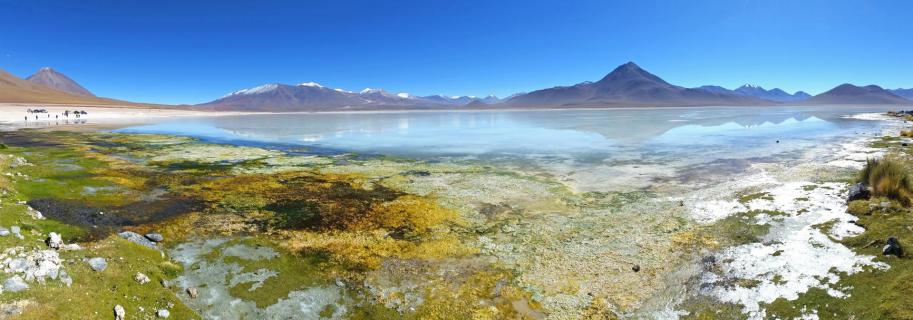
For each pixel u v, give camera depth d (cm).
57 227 1341
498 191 2011
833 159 2634
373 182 2238
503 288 1092
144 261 1141
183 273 1153
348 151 3628
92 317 838
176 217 1623
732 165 2583
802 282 1016
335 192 2020
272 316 973
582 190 2020
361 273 1170
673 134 4888
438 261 1242
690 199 1805
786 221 1423
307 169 2656
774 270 1094
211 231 1473
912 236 1117
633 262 1213
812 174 2145
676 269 1163
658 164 2697
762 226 1399
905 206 1366
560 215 1639
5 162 2334
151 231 1455
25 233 1173
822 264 1087
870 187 1538
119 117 10856
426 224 1545
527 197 1900
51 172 2300
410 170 2595
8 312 773
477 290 1083
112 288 964
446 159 3080
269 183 2217
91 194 1898
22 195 1744
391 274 1165
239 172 2552
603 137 4581
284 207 1766
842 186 1805
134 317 891
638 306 1005
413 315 983
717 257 1211
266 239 1404
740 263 1158
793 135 4519
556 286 1098
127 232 1343
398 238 1414
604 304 1016
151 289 1015
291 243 1368
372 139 4691
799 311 916
